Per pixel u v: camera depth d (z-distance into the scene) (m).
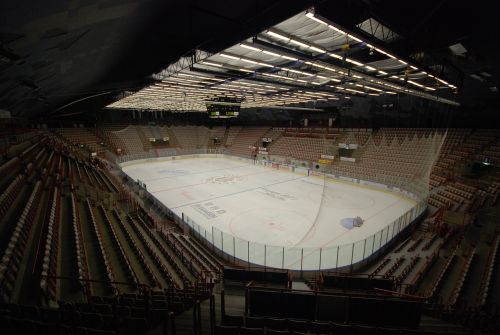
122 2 6.20
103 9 6.39
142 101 30.97
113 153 45.69
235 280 10.45
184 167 42.84
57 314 5.06
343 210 22.17
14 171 14.45
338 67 12.50
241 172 38.75
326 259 13.75
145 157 47.31
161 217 21.00
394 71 15.16
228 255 14.40
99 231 12.86
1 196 10.17
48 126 42.94
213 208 22.86
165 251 12.83
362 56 11.98
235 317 6.10
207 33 8.98
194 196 26.48
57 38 7.90
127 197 20.52
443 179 23.45
